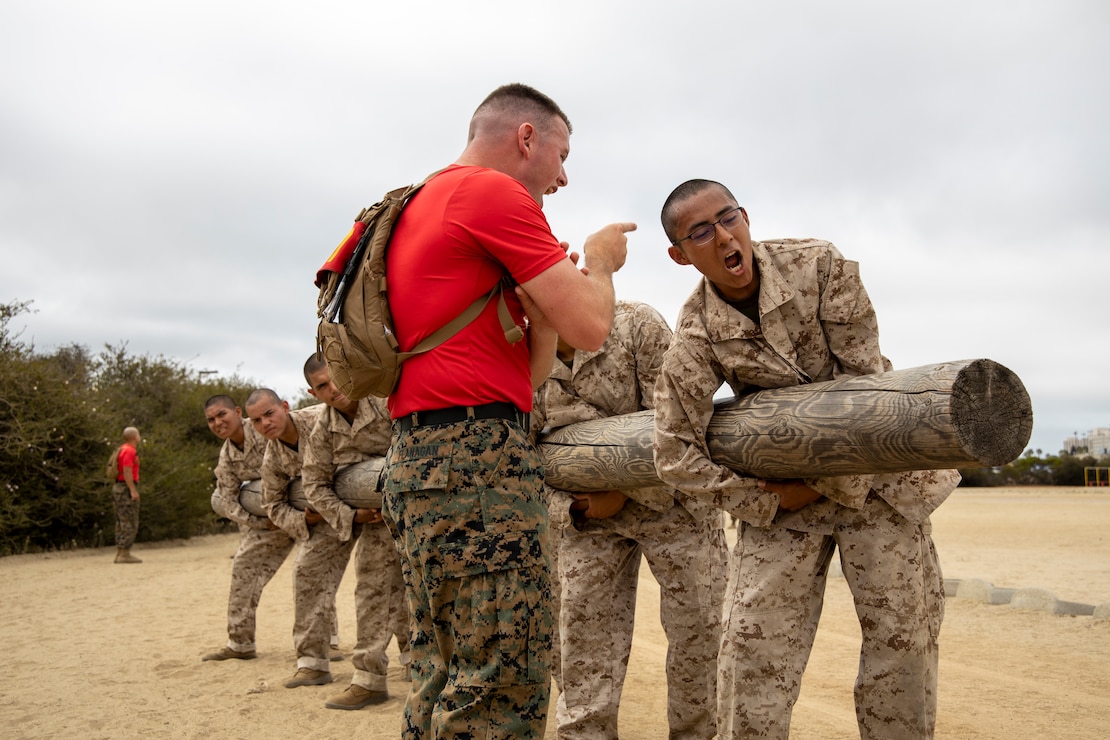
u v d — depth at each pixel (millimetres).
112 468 14172
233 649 6492
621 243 2463
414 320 2127
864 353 2939
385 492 2186
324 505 5328
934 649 2994
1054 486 52000
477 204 2127
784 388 2904
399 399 2164
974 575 10352
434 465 2043
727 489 2959
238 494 6770
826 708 4711
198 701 5258
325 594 5762
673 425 3029
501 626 1997
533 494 2102
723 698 3047
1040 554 12719
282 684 5684
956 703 4703
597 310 2174
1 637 7445
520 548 2031
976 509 25750
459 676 2025
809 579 3037
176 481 17938
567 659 3973
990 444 2385
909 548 2928
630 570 4109
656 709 4910
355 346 2131
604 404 4160
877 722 2947
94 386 19984
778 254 2980
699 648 3896
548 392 4176
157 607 9188
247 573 6547
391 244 2223
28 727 4695
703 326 3039
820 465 2705
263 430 5668
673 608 3914
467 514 2021
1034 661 5766
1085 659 5809
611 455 3615
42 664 6336
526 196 2180
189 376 24859
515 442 2098
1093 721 4340
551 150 2492
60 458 16422
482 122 2465
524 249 2111
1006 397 2428
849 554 2979
